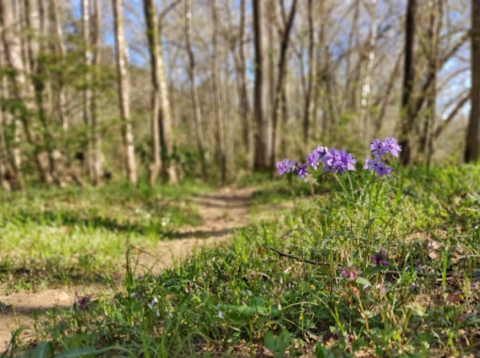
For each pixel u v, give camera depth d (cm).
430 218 346
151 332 193
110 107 1192
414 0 937
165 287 249
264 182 1346
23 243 466
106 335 197
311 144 1330
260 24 1557
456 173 517
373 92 2288
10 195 832
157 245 500
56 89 1032
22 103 988
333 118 1245
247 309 187
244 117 2158
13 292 313
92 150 1239
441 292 212
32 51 1295
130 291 226
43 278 346
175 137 2159
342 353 172
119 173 1859
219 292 236
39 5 1395
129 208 804
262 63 1577
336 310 192
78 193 937
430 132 946
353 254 238
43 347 174
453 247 277
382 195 308
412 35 945
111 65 1155
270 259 284
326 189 394
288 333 177
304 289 222
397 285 218
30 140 1043
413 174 555
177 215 722
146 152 1638
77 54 1020
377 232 279
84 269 378
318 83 1425
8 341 218
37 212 653
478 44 802
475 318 191
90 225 571
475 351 174
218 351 189
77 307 223
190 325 199
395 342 178
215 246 409
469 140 829
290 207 622
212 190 1383
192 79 1989
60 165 1139
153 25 1209
